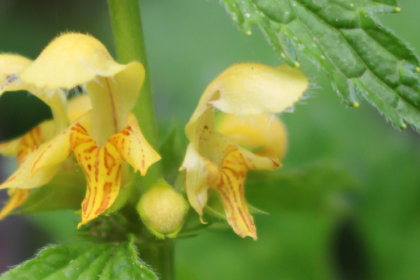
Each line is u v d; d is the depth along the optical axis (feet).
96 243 0.51
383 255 0.66
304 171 0.57
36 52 0.89
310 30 0.47
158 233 0.49
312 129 0.66
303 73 0.49
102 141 0.49
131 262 0.48
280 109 0.48
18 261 0.80
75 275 0.48
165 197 0.49
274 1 0.47
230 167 0.49
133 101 0.49
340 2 0.47
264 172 0.53
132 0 0.51
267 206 0.57
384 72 0.47
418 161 0.66
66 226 0.66
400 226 0.66
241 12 0.47
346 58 0.47
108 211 0.49
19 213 0.51
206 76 0.74
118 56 0.51
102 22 0.92
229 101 0.49
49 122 0.52
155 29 0.77
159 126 0.62
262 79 0.49
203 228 0.51
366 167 0.66
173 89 0.74
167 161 0.52
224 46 0.75
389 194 0.66
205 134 0.50
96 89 0.49
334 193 0.58
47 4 0.90
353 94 0.46
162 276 0.51
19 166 0.51
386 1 0.47
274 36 0.47
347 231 0.67
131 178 0.50
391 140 0.68
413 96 0.46
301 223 0.66
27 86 0.50
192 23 0.77
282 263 0.66
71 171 0.51
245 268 0.66
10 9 0.89
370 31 0.47
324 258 0.66
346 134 0.67
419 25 0.69
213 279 0.66
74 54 0.47
